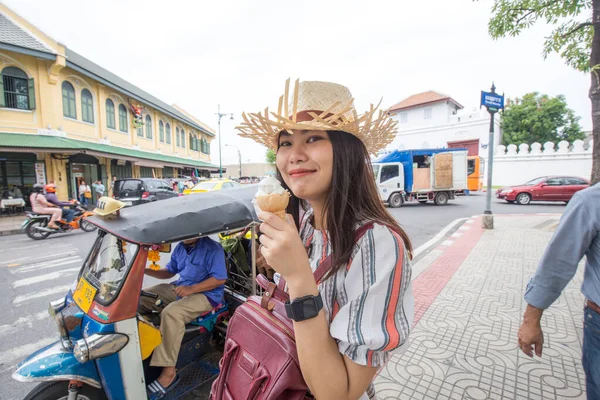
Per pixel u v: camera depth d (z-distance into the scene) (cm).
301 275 80
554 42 543
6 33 1258
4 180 1345
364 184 95
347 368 79
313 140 93
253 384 94
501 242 718
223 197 275
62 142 1372
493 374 256
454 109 3431
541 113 2986
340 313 80
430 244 733
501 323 338
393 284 80
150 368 230
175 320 232
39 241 886
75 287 235
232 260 323
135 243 195
